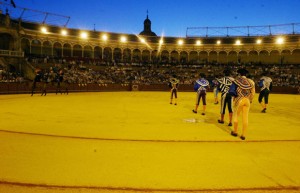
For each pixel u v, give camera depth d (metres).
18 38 43.88
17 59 38.72
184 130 9.60
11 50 41.97
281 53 58.41
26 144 7.23
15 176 5.02
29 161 5.85
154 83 46.38
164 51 62.78
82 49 55.94
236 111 8.71
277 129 10.09
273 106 19.48
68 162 5.83
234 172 5.41
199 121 11.69
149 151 6.79
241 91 8.54
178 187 4.68
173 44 62.03
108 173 5.24
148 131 9.28
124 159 6.11
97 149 6.87
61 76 30.92
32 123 10.36
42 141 7.58
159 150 6.89
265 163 6.00
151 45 61.56
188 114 13.94
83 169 5.43
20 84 29.95
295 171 5.52
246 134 9.11
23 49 49.78
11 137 8.00
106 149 6.89
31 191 4.42
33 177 4.98
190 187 4.68
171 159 6.17
